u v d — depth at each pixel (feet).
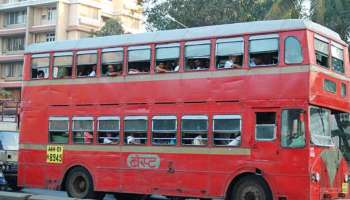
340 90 44.42
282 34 41.34
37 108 53.98
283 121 40.45
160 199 54.39
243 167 41.83
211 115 43.75
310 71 39.83
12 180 61.31
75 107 51.57
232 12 104.42
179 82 45.70
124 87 48.78
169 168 45.47
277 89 40.93
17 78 184.24
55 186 52.13
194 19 107.45
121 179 48.16
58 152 52.19
